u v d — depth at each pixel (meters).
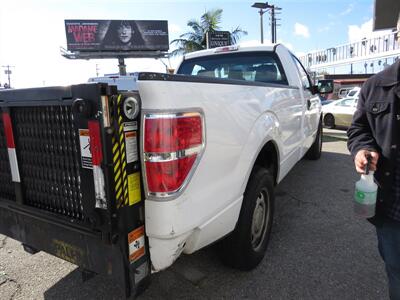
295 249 3.46
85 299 2.73
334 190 5.39
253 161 2.77
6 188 2.49
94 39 40.06
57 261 3.29
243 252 2.87
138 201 1.90
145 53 41.41
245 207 2.79
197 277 2.98
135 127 1.84
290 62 4.54
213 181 2.24
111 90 1.71
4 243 3.69
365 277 2.96
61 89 1.87
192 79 2.05
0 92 2.24
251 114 2.74
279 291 2.79
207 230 2.26
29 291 2.83
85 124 1.81
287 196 5.12
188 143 1.95
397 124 1.82
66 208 2.10
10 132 2.27
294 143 4.30
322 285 2.86
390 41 19.14
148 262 2.00
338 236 3.74
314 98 6.05
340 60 23.75
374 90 1.90
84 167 1.88
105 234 1.84
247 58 4.70
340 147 9.46
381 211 1.94
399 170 1.85
